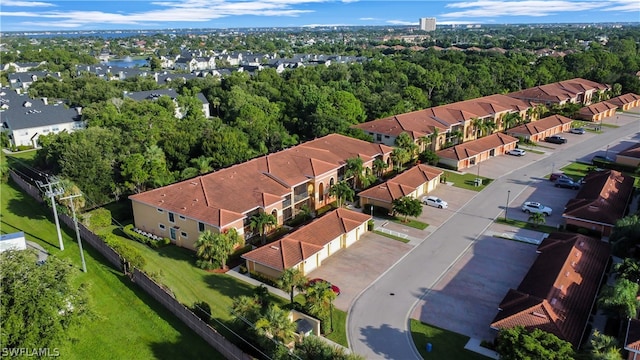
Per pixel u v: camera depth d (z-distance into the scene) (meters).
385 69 142.62
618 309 32.66
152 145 69.50
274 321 32.12
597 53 155.88
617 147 88.75
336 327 36.69
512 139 86.62
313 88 103.94
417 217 58.19
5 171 73.00
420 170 67.06
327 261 47.38
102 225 56.56
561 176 69.81
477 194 66.12
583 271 40.34
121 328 36.59
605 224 51.16
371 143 73.75
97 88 121.00
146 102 91.38
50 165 72.75
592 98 124.94
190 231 50.06
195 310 37.47
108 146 69.00
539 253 45.06
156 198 53.09
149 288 40.66
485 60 156.12
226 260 47.28
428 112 93.88
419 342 34.81
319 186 60.88
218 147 70.19
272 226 52.62
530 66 152.88
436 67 145.12
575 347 31.33
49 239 52.22
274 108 101.62
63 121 101.56
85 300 31.45
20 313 27.41
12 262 29.39
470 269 45.41
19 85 154.38
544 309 34.00
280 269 42.31
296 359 30.36
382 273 44.88
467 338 35.16
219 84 129.00
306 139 91.38
